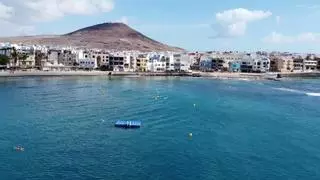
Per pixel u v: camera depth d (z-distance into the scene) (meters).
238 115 135.12
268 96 198.50
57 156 83.06
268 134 107.38
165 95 184.38
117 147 90.75
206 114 135.25
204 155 86.19
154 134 104.06
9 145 90.00
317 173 77.31
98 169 76.00
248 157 85.81
